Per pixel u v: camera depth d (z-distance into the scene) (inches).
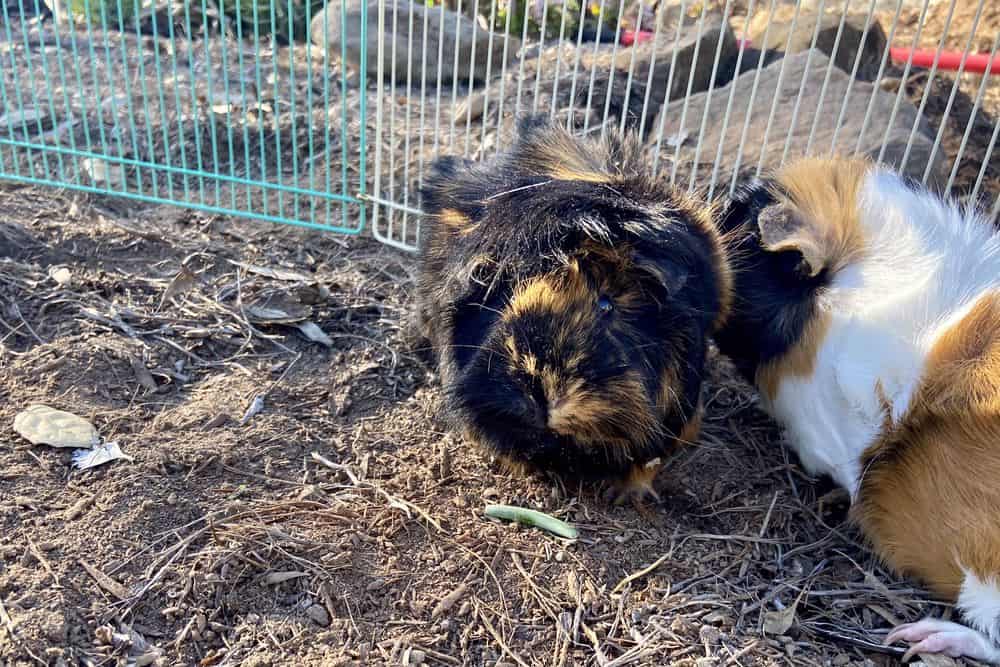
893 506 16.5
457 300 16.2
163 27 37.7
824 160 20.9
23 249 23.1
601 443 15.9
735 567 16.6
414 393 20.1
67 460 16.8
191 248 24.4
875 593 16.2
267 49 36.3
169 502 16.2
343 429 18.9
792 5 41.9
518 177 17.4
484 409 15.5
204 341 20.9
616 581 16.0
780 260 19.4
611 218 15.6
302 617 14.6
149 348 20.2
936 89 34.1
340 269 24.4
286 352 21.0
